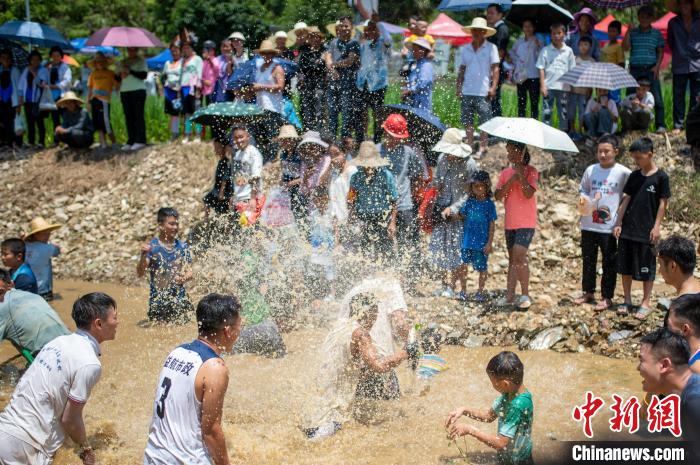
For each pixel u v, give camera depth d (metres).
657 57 12.35
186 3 21.73
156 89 20.59
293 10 16.89
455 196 9.36
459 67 11.72
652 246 8.20
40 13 27.94
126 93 15.16
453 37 14.59
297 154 10.57
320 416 6.22
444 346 8.42
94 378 5.01
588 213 8.56
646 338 4.48
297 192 10.17
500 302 9.19
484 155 12.29
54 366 4.96
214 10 21.20
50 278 10.48
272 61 11.79
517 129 8.78
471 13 20.33
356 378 6.34
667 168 11.66
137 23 30.00
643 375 4.46
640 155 8.12
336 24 11.92
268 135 11.94
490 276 10.23
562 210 11.16
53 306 10.27
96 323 5.11
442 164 9.42
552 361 7.80
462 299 9.34
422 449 5.81
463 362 7.85
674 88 12.37
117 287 11.36
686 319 4.70
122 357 8.16
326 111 12.08
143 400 6.91
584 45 12.09
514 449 5.24
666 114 13.77
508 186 8.90
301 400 6.64
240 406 6.64
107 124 15.59
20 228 13.89
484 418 5.40
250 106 11.33
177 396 4.50
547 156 12.20
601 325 8.32
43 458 4.98
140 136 15.38
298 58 12.16
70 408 4.94
